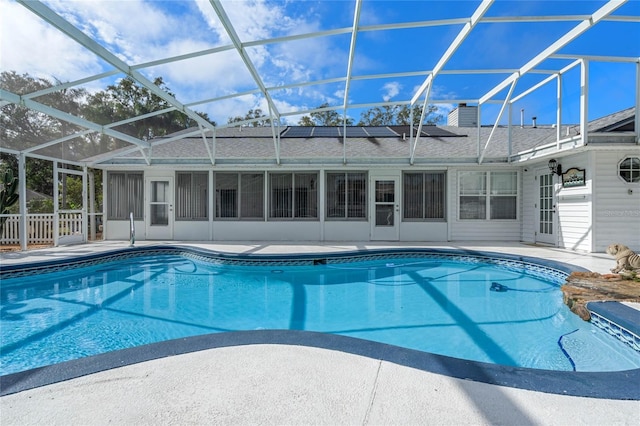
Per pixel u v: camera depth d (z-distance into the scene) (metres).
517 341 3.85
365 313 4.93
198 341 2.74
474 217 10.73
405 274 7.36
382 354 2.50
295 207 11.02
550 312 4.84
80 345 3.85
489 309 5.02
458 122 15.13
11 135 7.95
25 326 4.42
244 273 7.48
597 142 7.31
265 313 4.99
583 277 5.20
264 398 1.94
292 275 7.30
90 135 9.88
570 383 2.05
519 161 9.70
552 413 1.78
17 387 2.03
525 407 1.83
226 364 2.36
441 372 2.21
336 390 2.02
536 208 9.95
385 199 10.91
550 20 5.21
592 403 1.87
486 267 7.88
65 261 7.29
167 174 11.19
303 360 2.42
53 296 5.81
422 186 10.87
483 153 10.25
